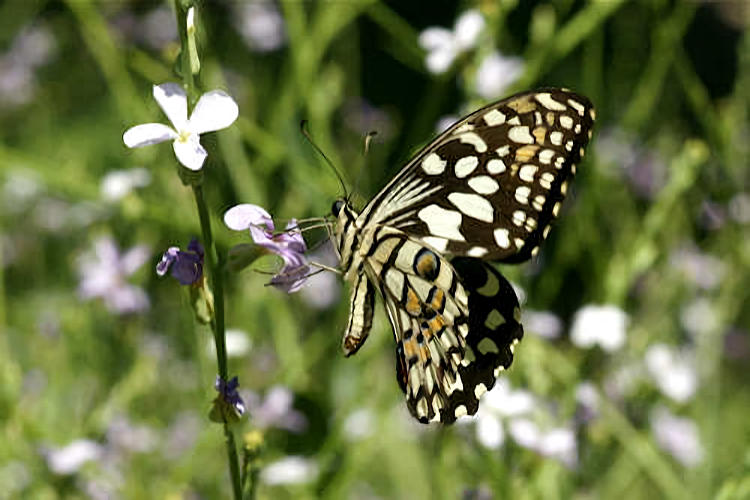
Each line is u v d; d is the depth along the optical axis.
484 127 0.46
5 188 0.73
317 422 0.61
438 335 0.48
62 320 0.60
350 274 0.47
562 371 0.56
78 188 0.59
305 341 0.63
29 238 0.74
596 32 0.62
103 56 0.60
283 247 0.44
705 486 0.58
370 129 0.68
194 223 0.58
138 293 0.59
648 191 0.66
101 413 0.57
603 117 0.67
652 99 0.62
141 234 0.61
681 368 0.57
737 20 0.77
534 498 0.53
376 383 0.59
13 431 0.54
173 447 0.60
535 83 0.60
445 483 0.54
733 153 0.62
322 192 0.59
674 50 0.62
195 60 0.43
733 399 0.67
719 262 0.62
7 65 0.86
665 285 0.62
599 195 0.62
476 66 0.57
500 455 0.54
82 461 0.54
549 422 0.53
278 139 0.60
